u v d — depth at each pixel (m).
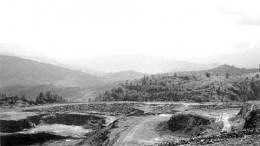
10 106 119.44
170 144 36.31
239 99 125.31
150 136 50.47
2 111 105.75
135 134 51.50
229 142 30.09
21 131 85.88
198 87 135.62
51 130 88.44
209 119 51.84
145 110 85.50
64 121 100.50
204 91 127.31
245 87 140.75
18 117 92.00
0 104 123.31
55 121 100.69
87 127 92.38
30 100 134.38
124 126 59.66
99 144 52.88
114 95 145.38
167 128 55.22
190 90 132.50
